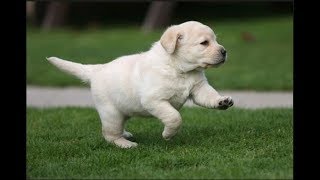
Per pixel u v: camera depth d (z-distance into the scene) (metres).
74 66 8.94
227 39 25.67
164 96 8.12
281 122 9.66
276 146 8.06
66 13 33.72
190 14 34.22
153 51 8.33
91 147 8.63
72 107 12.34
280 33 26.86
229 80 16.14
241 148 8.17
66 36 28.03
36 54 21.91
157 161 7.59
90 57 20.55
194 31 8.13
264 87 15.15
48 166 7.62
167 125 8.07
